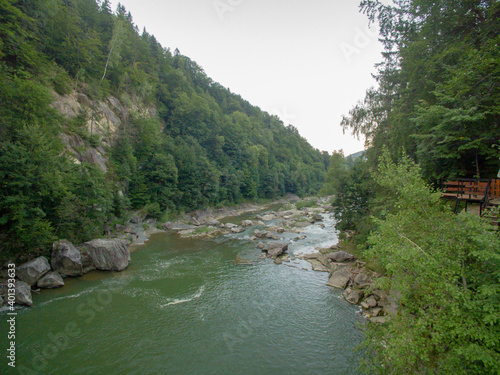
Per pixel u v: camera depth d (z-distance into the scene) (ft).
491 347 19.95
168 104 255.09
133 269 84.84
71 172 93.56
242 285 73.67
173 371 41.65
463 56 45.88
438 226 25.80
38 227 70.69
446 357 22.09
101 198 98.58
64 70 132.26
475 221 22.95
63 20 143.64
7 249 69.26
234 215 216.95
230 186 243.40
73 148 117.80
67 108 125.90
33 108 87.10
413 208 28.68
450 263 23.06
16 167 69.62
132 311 58.75
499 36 38.37
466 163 51.31
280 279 78.07
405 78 70.13
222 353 45.73
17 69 103.96
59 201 83.46
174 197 173.78
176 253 104.01
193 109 256.11
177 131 238.48
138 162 167.32
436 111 40.14
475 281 22.85
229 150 284.82
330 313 58.39
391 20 71.61
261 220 186.80
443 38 57.82
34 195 73.61
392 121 64.39
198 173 196.65
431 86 55.31
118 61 187.52
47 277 68.44
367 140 97.86
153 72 246.68
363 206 100.58
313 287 72.33
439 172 51.90
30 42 120.88
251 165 303.48
